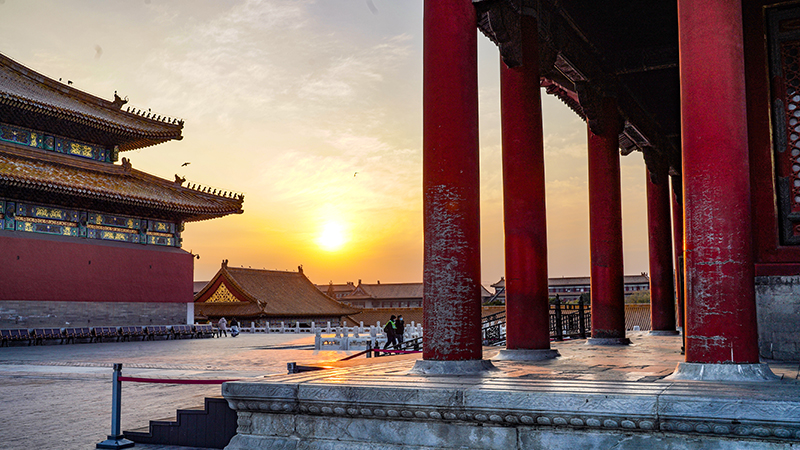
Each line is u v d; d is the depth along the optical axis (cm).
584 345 1739
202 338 5591
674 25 1814
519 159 1327
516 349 1255
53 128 4884
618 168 1850
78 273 4741
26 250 4428
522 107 1336
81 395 1638
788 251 1044
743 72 844
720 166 815
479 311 984
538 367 1010
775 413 585
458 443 718
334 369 1026
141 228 5331
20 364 2680
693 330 812
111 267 4991
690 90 845
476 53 1066
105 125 4950
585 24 1725
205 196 5866
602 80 1839
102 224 5031
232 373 2252
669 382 757
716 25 837
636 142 2283
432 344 959
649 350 1488
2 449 965
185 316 5600
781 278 1043
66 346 4181
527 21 1355
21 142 4712
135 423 1198
